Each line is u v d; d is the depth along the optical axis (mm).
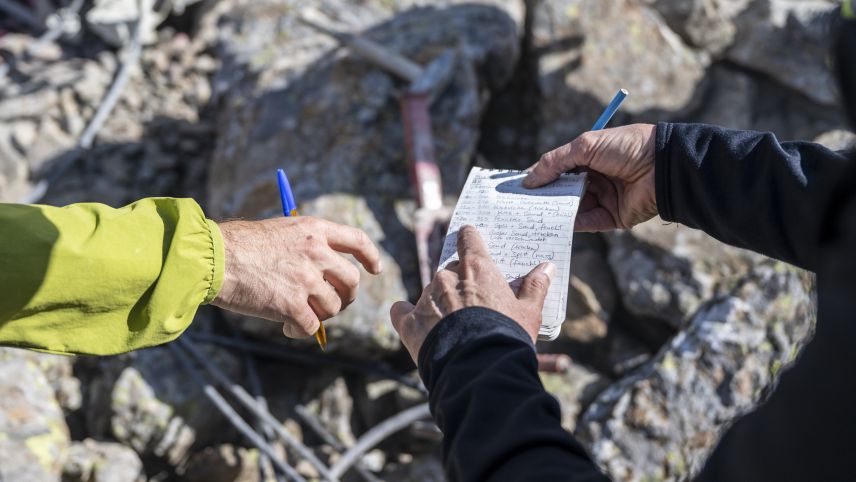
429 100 3062
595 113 3250
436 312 1240
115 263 1366
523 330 1199
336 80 3215
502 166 3275
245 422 2768
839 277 960
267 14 3547
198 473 2648
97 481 2508
